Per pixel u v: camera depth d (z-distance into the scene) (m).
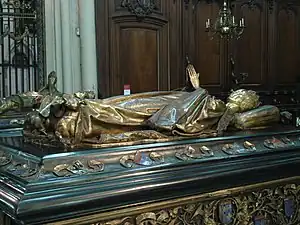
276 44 4.05
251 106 1.43
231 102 1.42
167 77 3.39
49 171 0.94
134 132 1.14
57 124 1.12
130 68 3.22
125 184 0.98
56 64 2.74
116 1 3.13
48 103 1.22
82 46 2.86
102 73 3.08
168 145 1.12
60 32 2.75
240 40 3.82
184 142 1.15
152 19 3.30
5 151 1.14
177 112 1.23
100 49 3.07
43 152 1.02
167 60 3.39
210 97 1.32
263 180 1.23
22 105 2.07
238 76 3.82
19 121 1.92
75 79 2.83
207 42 3.63
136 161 1.04
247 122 1.39
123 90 3.19
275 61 4.06
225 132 1.32
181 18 3.46
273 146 1.28
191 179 1.06
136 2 3.20
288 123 1.63
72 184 0.93
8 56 2.66
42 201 0.87
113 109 1.18
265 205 1.26
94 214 0.95
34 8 2.68
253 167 1.18
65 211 0.90
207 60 3.64
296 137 1.38
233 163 1.16
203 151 1.15
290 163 1.26
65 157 0.98
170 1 3.39
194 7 3.53
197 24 3.56
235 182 1.16
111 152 1.04
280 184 1.29
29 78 2.69
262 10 3.95
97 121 1.13
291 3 4.12
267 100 4.01
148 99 1.30
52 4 2.72
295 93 4.18
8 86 2.65
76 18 2.82
